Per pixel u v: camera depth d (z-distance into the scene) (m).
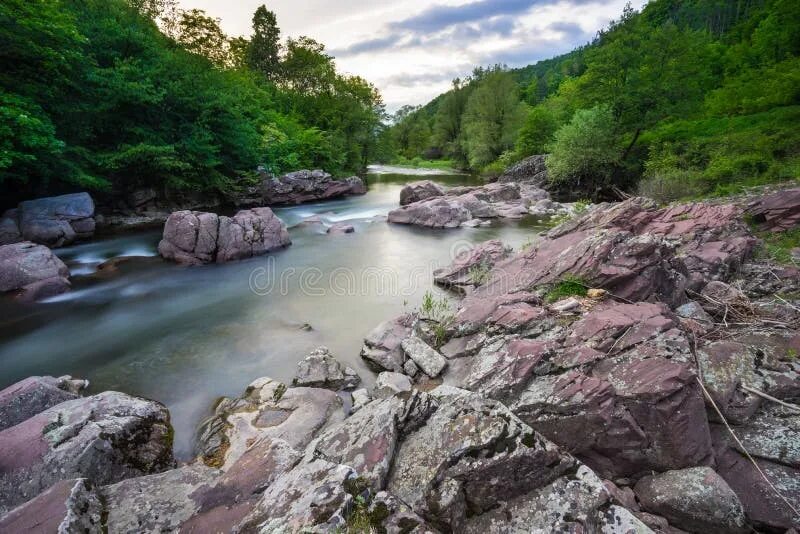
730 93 30.92
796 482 3.98
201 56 23.72
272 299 10.98
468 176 52.06
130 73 18.59
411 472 3.80
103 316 9.87
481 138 52.84
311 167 36.59
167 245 14.32
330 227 19.47
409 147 94.69
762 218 12.04
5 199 16.28
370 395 6.38
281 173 31.44
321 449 4.12
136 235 17.75
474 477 3.64
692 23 70.50
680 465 4.28
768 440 4.37
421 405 4.42
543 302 7.91
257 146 29.11
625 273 7.60
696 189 19.33
